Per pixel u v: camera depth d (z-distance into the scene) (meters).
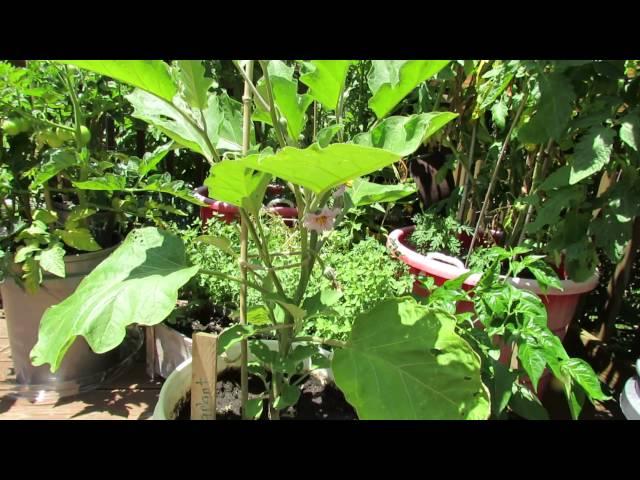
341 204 1.21
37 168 1.86
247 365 1.25
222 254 2.14
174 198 3.12
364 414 1.01
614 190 1.77
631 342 2.45
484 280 1.48
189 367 1.38
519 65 1.78
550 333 1.31
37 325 1.94
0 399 1.96
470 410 1.01
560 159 2.26
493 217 2.49
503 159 2.40
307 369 1.51
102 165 1.89
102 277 1.09
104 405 1.96
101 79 2.21
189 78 1.02
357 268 1.80
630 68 1.92
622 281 2.27
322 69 0.97
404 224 3.26
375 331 1.12
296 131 1.12
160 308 0.94
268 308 1.24
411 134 0.93
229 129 1.31
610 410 2.11
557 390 2.17
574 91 1.88
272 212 2.29
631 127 1.63
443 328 1.09
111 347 0.91
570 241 1.88
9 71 1.81
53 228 1.96
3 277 1.78
